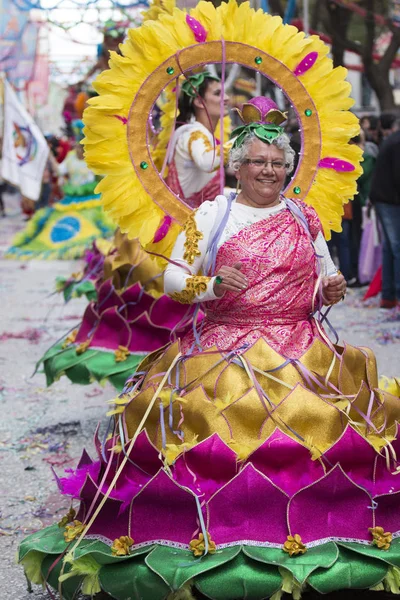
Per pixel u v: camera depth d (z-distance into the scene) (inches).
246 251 211.5
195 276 210.4
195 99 322.0
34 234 943.0
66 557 189.9
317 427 199.2
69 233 935.7
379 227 663.8
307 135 247.0
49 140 1295.5
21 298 693.9
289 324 214.7
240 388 203.2
